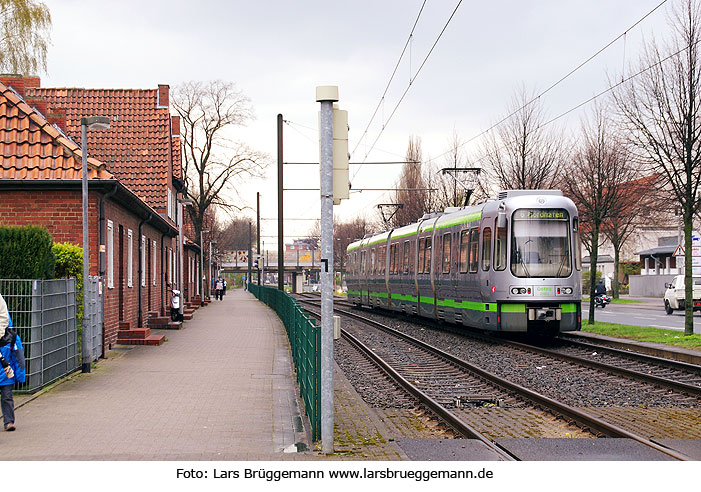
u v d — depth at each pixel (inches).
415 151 2140.7
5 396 371.9
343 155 330.6
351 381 610.5
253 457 321.4
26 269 509.4
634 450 345.1
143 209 895.7
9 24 1193.4
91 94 1236.5
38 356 489.4
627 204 1028.5
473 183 1261.1
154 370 598.9
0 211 704.4
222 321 1254.9
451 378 612.1
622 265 2901.1
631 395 506.6
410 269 1195.9
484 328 852.6
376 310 1599.4
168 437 358.3
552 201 823.1
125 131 1201.4
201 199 2123.5
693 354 655.1
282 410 427.8
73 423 390.3
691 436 386.6
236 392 491.8
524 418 437.7
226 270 5182.1
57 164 703.1
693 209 772.6
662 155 776.3
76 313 587.5
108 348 749.9
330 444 331.0
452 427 403.2
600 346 757.9
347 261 1843.0
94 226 708.0
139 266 962.7
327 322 331.9
